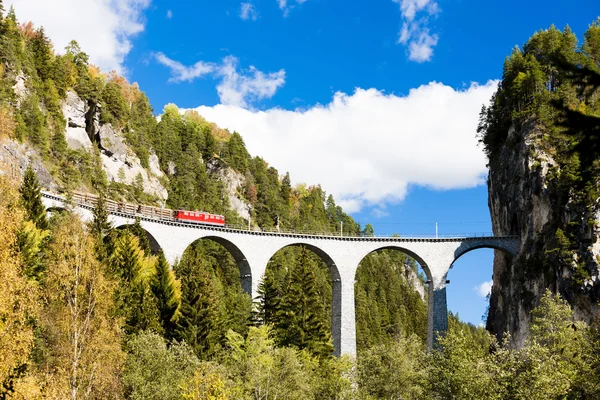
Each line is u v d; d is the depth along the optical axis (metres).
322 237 77.38
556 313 44.66
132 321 46.06
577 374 33.12
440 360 35.22
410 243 81.19
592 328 36.75
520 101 102.12
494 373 32.88
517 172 92.44
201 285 52.72
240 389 38.16
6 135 43.81
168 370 36.62
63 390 28.89
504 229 95.69
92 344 34.09
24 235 40.81
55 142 98.69
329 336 60.34
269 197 163.75
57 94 108.06
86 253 37.41
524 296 83.75
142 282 50.28
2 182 30.27
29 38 117.62
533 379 31.00
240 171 167.50
